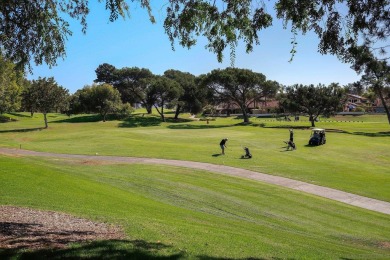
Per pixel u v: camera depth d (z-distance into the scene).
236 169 29.56
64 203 14.67
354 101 149.38
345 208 19.56
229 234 11.74
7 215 11.62
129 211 14.50
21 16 10.39
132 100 107.56
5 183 17.59
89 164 30.83
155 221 12.58
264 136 55.00
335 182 25.70
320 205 20.02
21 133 64.44
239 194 21.73
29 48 10.81
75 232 10.15
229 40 8.62
